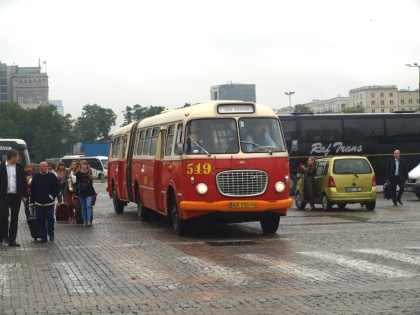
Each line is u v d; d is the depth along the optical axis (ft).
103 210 101.55
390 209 88.58
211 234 61.52
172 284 35.29
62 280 37.52
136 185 80.12
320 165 90.48
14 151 55.21
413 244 50.70
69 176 77.61
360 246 49.88
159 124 68.90
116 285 35.50
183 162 58.13
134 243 55.11
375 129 134.72
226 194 57.21
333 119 133.18
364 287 33.17
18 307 30.27
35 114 640.99
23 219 88.94
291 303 29.71
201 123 58.59
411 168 136.26
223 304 29.84
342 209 90.48
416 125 135.95
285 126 131.64
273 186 57.93
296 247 50.03
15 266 43.19
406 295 30.96
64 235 63.87
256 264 41.52
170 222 76.13
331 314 27.43
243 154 57.72
